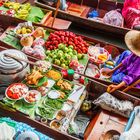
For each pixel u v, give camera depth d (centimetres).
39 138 275
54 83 338
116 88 339
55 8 481
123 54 397
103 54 414
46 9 485
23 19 436
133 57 354
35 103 316
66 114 315
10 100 310
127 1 490
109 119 326
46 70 346
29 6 473
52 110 315
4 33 420
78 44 410
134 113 314
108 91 341
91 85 350
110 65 403
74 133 309
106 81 360
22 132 276
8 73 322
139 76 339
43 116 310
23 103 315
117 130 314
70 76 345
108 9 526
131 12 482
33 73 333
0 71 321
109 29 478
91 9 526
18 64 326
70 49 398
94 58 406
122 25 481
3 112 322
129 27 489
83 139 307
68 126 311
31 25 424
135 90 349
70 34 415
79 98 333
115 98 336
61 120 310
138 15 480
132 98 334
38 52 382
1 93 328
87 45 419
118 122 324
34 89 329
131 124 306
